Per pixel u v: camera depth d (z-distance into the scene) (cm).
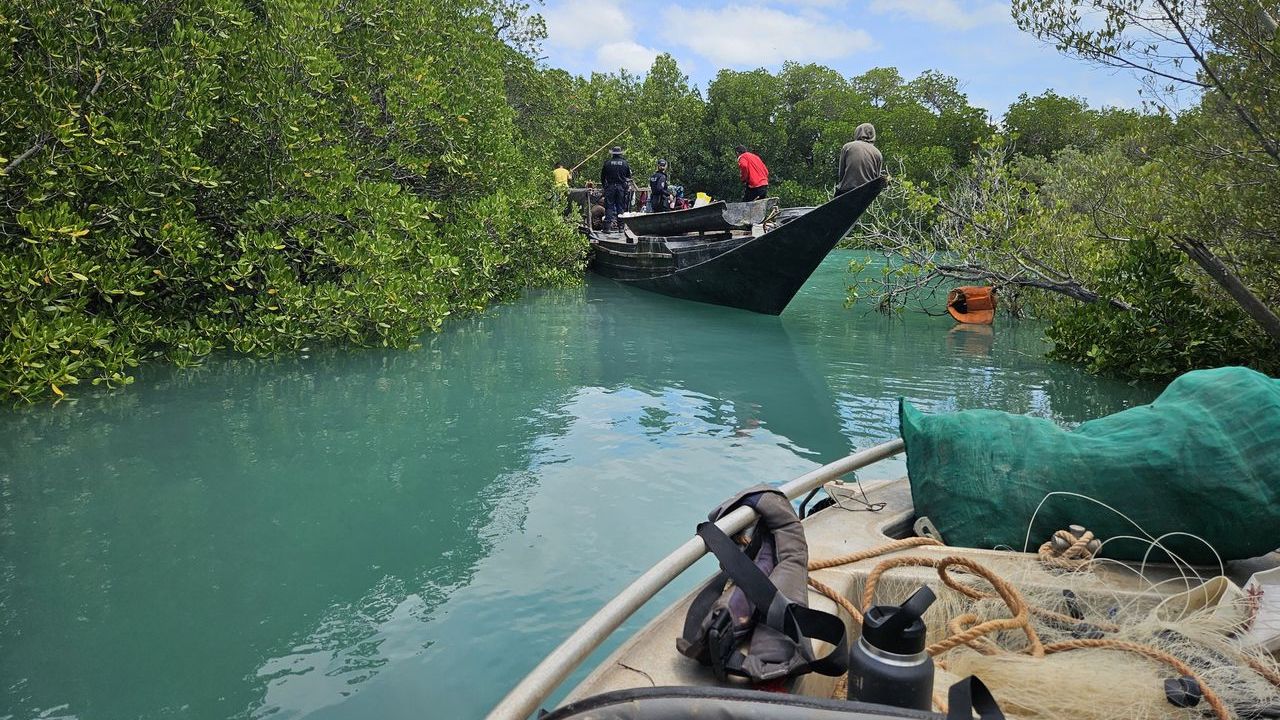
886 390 841
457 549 434
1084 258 1192
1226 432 279
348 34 1134
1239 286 848
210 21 895
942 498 320
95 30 807
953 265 1405
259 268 931
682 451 612
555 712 165
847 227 1238
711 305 1493
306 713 293
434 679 316
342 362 897
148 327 855
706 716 159
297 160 955
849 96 6262
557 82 2759
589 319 1282
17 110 730
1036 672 210
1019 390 852
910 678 170
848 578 273
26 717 290
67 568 410
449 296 1264
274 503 498
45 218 717
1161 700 204
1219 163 838
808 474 333
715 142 5641
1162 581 275
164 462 568
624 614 212
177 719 290
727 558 209
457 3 1519
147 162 806
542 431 659
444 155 1288
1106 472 291
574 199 2128
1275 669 211
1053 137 4744
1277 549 277
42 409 687
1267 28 780
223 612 367
